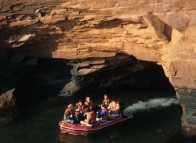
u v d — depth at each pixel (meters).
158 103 20.98
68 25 19.12
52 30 19.69
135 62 21.59
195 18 15.36
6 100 21.31
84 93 23.47
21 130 18.00
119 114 18.50
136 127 17.59
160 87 24.66
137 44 18.19
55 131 17.67
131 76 23.30
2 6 19.14
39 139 16.89
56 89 23.36
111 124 17.95
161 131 16.97
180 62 16.08
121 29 18.06
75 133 17.31
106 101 19.47
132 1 16.73
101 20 17.94
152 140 16.14
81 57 20.61
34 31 19.81
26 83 23.00
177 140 15.98
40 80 23.23
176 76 16.31
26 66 22.06
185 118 16.58
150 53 18.00
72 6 18.20
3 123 19.06
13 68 21.91
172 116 18.69
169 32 16.31
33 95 23.22
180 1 15.44
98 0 17.55
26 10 19.16
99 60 21.09
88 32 19.06
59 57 21.02
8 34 20.11
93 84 23.25
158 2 16.05
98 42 19.41
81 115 18.17
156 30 16.34
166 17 15.96
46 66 22.83
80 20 18.53
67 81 23.19
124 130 17.36
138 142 16.05
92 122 17.61
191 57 15.77
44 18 19.09
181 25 15.70
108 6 17.41
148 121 18.22
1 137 17.30
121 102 20.05
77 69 22.14
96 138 16.73
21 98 22.72
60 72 22.94
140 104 20.95
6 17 19.33
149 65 22.28
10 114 20.41
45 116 19.70
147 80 24.03
